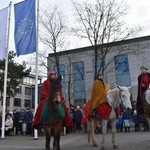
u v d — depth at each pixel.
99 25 30.27
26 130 22.62
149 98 9.75
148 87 10.24
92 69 42.91
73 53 44.12
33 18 17.97
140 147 10.26
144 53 39.59
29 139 17.52
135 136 15.79
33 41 17.83
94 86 10.75
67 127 10.01
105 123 10.28
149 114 10.03
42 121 9.28
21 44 18.08
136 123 21.28
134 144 11.35
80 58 43.97
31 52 17.75
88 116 11.77
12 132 24.03
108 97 10.38
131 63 40.31
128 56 40.56
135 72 39.97
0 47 19.27
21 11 18.48
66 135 20.67
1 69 40.31
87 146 11.94
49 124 9.29
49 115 9.10
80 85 43.38
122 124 21.67
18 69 41.75
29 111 22.89
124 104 9.95
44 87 9.80
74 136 19.39
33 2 18.14
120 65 41.03
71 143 13.90
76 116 23.36
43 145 13.53
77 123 23.38
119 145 11.36
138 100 10.53
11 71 40.94
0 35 19.34
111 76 41.16
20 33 18.25
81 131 23.77
